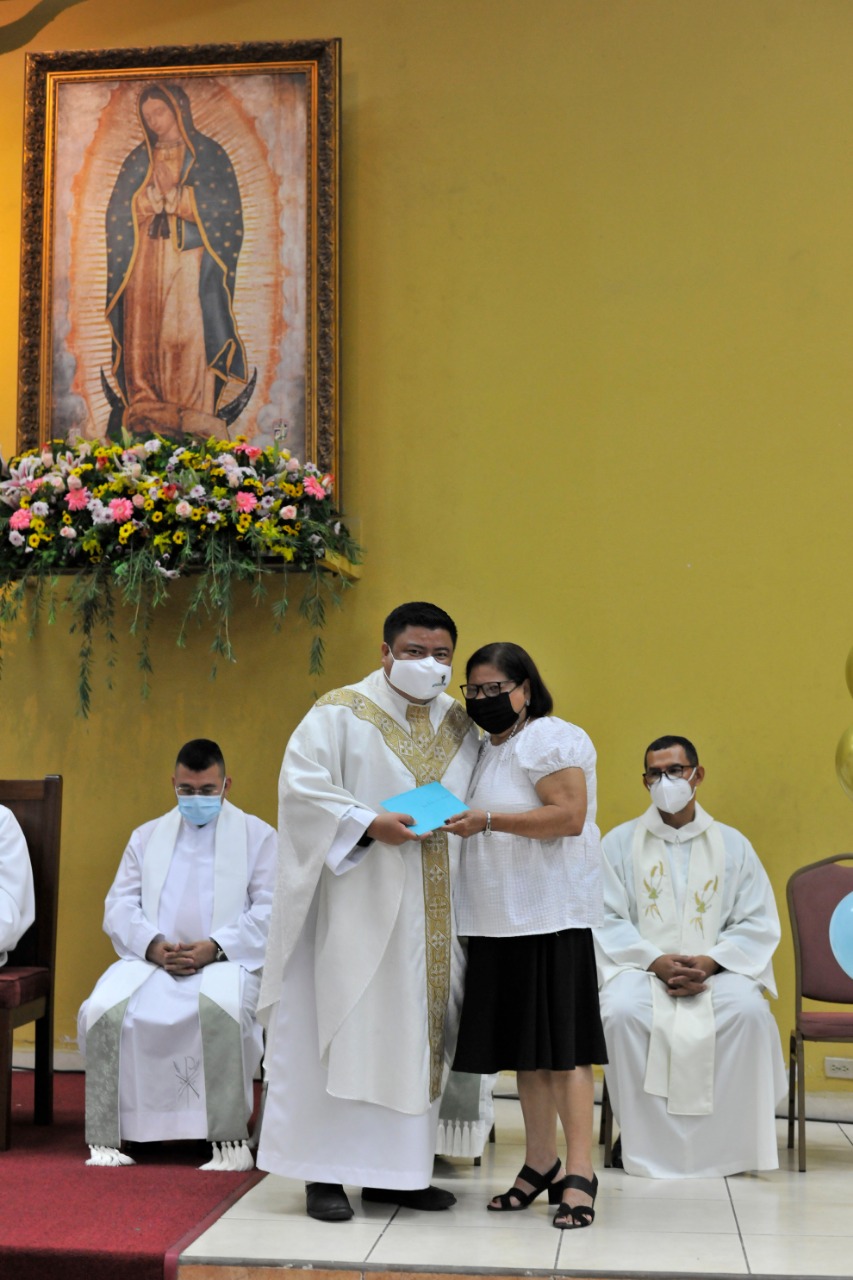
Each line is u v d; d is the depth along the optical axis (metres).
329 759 3.94
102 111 6.09
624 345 5.82
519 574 5.79
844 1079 5.38
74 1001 5.79
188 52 6.03
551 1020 3.74
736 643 5.63
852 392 5.67
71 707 5.93
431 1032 3.84
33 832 5.02
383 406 5.93
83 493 5.47
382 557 5.86
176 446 5.68
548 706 4.00
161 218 6.02
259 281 5.94
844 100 5.79
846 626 5.58
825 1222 3.76
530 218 5.93
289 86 5.99
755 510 5.68
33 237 6.05
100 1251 3.41
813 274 5.74
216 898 4.95
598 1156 4.70
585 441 5.81
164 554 5.41
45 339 6.01
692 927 4.86
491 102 5.99
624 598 5.72
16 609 5.69
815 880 4.96
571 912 3.78
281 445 5.84
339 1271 3.30
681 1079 4.41
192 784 4.98
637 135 5.89
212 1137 4.36
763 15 5.87
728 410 5.73
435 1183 4.16
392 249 5.99
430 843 3.92
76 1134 4.77
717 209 5.82
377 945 3.80
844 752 3.72
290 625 5.86
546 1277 3.26
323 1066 3.80
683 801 4.86
